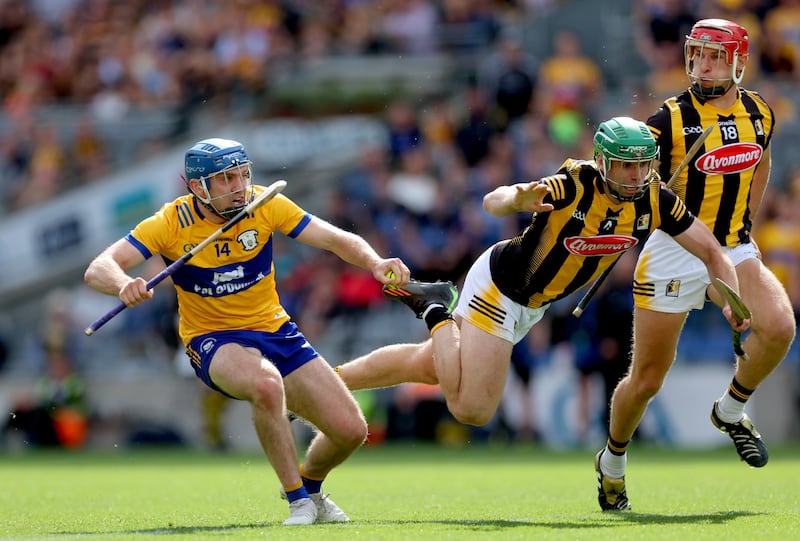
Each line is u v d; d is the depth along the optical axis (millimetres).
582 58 69000
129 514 27469
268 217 25250
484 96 65750
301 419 25484
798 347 57500
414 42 74312
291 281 62438
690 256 26766
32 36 83438
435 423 58500
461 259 61094
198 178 24344
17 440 62219
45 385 61094
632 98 65812
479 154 64125
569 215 24422
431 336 26422
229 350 24250
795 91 65812
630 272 55344
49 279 72000
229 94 74562
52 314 62344
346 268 62375
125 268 24672
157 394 61688
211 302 24938
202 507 29297
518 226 61219
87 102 79938
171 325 60969
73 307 68375
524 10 73562
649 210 24422
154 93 78125
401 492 33500
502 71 64812
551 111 64875
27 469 46469
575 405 56250
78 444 61000
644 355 26938
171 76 78188
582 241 24688
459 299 26844
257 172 70938
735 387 27875
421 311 26719
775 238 58312
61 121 76625
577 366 55781
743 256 27703
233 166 24328
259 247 25078
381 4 76625
